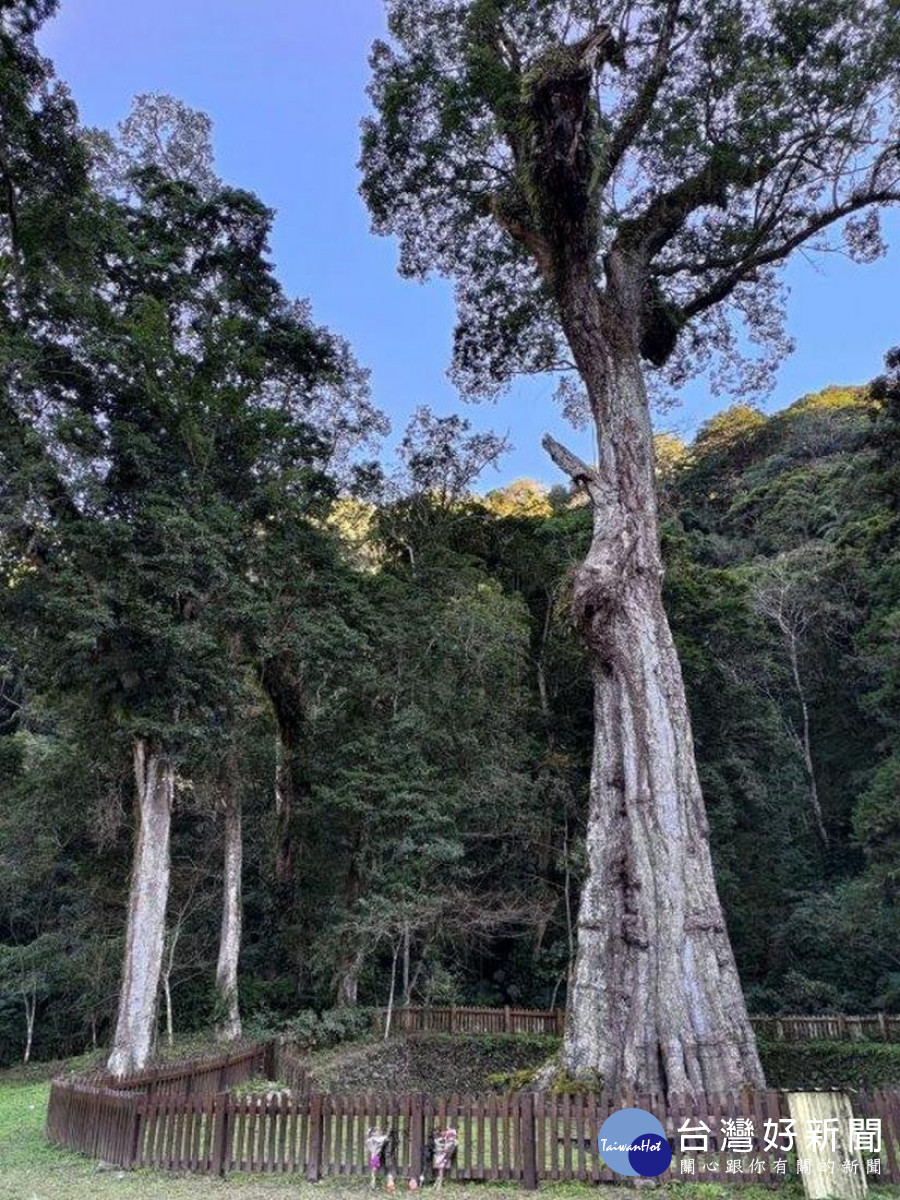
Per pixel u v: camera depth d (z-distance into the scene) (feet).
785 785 94.79
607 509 37.06
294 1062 38.47
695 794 32.35
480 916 59.72
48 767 57.00
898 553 68.59
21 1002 75.51
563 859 67.00
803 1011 70.59
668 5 40.50
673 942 29.09
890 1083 51.19
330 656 54.24
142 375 43.80
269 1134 23.13
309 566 55.83
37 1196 21.25
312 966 57.11
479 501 83.20
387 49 46.19
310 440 59.77
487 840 68.28
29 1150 26.89
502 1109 22.21
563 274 39.37
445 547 72.38
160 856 41.78
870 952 75.20
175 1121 23.94
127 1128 24.44
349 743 57.82
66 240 43.45
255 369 51.37
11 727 67.05
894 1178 19.76
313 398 62.59
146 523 41.47
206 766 47.73
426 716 59.16
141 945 40.40
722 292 47.19
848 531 100.27
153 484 42.86
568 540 79.66
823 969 76.07
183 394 44.98
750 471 150.30
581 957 30.94
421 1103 22.49
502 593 76.23
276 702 61.72
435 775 58.29
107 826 52.80
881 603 75.92
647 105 41.75
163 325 45.93
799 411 163.12
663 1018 28.09
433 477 72.74
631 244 42.22
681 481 155.53
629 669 33.88
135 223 54.80
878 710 74.90
